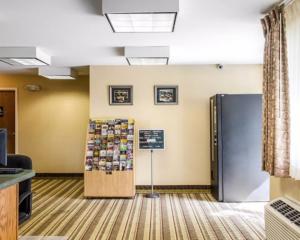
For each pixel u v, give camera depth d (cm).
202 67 582
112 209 467
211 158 564
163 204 491
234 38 402
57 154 722
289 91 288
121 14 286
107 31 366
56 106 721
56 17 319
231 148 501
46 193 572
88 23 337
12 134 723
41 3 283
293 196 300
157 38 398
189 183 583
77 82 721
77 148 721
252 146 500
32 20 328
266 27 318
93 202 507
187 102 583
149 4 272
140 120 582
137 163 582
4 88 717
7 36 387
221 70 581
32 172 283
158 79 583
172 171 582
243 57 521
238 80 580
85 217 430
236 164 502
